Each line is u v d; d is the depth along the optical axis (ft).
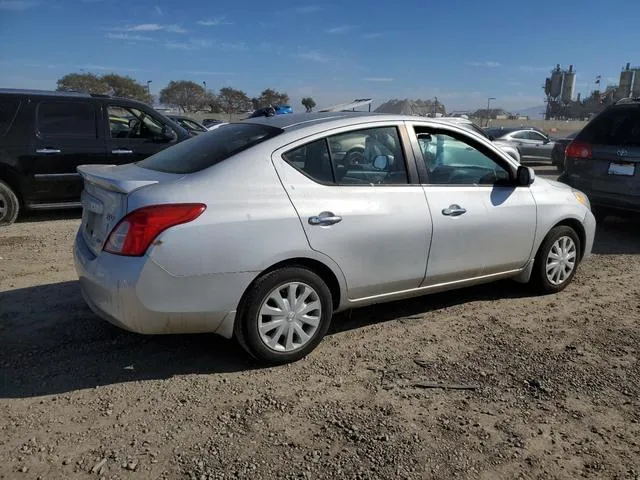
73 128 27.84
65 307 15.72
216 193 11.56
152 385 11.78
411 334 14.64
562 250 17.57
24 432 10.04
